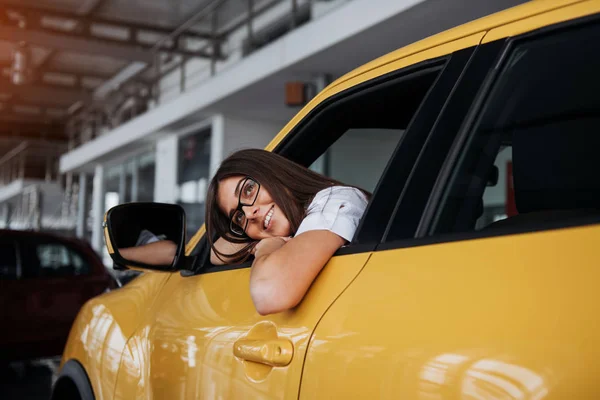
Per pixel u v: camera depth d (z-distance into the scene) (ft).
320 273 3.64
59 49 42.42
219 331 4.22
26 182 95.66
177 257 5.21
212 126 37.81
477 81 3.19
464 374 2.44
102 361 6.23
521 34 3.09
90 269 17.84
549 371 2.19
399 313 2.86
